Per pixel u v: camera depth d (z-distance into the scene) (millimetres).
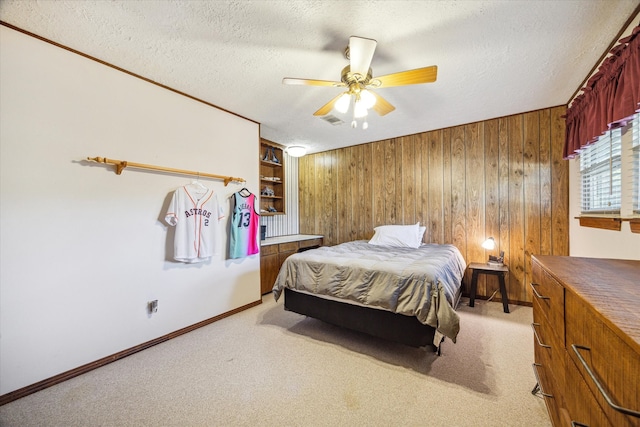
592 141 1886
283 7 1456
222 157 2840
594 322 685
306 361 1972
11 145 1582
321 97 2582
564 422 921
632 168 1539
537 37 1697
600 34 1662
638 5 1417
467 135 3332
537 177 2928
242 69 2084
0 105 1551
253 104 2740
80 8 1455
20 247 1609
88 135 1891
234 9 1474
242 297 3043
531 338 2266
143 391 1648
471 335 2326
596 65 1995
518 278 3051
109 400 1568
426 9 1467
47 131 1712
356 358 2008
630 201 1575
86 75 1882
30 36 1649
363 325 2129
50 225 1722
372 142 4141
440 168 3531
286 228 4816
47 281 1706
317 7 1454
